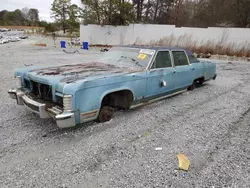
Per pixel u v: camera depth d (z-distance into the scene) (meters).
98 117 3.77
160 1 35.81
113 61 4.71
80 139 3.24
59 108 3.16
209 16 28.75
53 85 3.13
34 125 3.70
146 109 4.68
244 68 11.75
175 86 5.15
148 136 3.39
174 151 2.96
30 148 2.96
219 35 18.78
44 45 28.77
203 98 5.66
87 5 27.62
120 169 2.54
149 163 2.66
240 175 2.46
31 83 3.71
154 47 4.78
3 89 6.00
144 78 4.13
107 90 3.45
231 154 2.91
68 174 2.43
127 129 3.62
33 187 2.21
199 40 19.86
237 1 25.11
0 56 14.95
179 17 30.86
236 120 4.16
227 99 5.61
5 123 3.76
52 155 2.80
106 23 26.72
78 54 17.56
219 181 2.35
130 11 26.81
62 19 58.22
